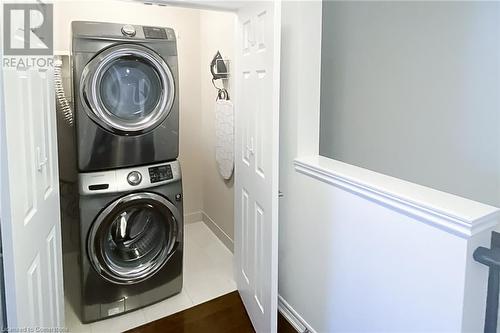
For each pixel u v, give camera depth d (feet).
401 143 9.19
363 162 10.08
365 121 9.84
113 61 7.20
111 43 7.10
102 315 7.71
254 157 6.93
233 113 9.62
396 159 9.36
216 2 6.40
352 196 5.64
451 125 8.28
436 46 8.23
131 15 10.53
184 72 11.62
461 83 7.97
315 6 6.66
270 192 6.19
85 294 7.47
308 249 6.82
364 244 5.50
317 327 6.79
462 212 4.14
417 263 4.70
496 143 7.62
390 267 5.10
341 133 10.54
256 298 7.25
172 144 8.07
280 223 7.66
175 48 7.84
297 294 7.34
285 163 7.29
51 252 5.19
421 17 8.38
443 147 8.48
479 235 4.14
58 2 9.41
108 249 7.61
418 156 8.94
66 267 9.02
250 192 7.31
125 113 7.60
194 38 11.59
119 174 7.46
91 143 7.18
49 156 5.13
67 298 8.46
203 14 11.13
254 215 7.13
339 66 10.30
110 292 7.70
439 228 4.37
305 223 6.84
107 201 7.26
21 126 3.90
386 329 5.27
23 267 3.88
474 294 4.27
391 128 9.32
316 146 7.11
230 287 8.92
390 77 9.13
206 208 12.40
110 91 7.39
